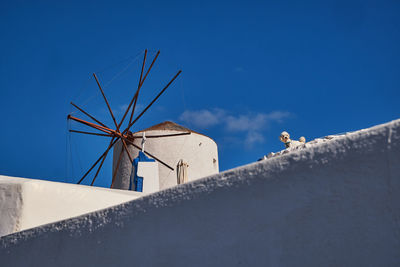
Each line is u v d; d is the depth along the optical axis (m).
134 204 2.74
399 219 1.76
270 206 2.13
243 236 2.18
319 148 2.05
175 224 2.48
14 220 4.43
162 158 16.69
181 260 2.37
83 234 2.94
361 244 1.82
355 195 1.89
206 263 2.27
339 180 1.94
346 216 1.89
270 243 2.07
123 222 2.75
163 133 17.16
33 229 3.31
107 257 2.73
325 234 1.92
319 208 1.97
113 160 18.44
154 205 2.63
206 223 2.34
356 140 1.94
